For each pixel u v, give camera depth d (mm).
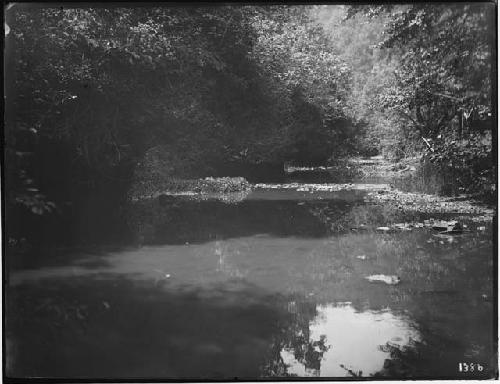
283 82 10281
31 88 6227
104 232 6109
